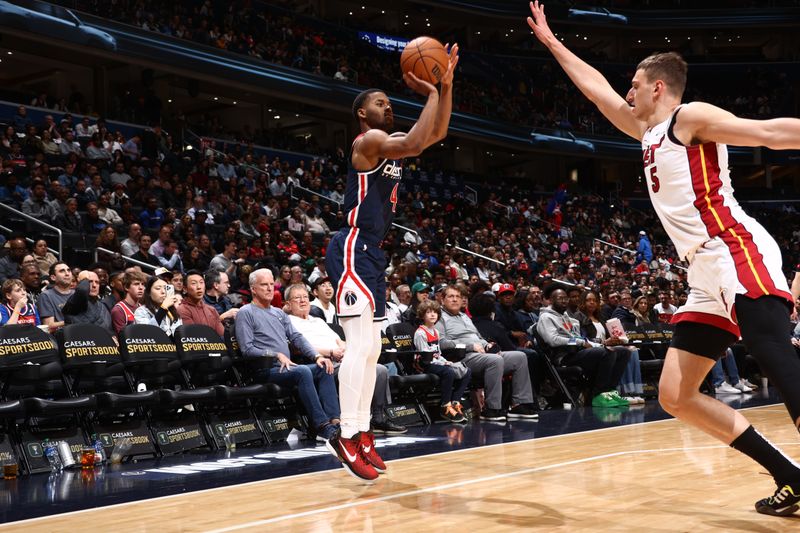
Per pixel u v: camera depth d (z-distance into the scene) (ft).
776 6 96.37
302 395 18.84
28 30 49.96
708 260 8.77
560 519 9.45
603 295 41.06
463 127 78.95
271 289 19.77
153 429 17.21
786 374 8.05
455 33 95.76
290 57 67.97
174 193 43.06
